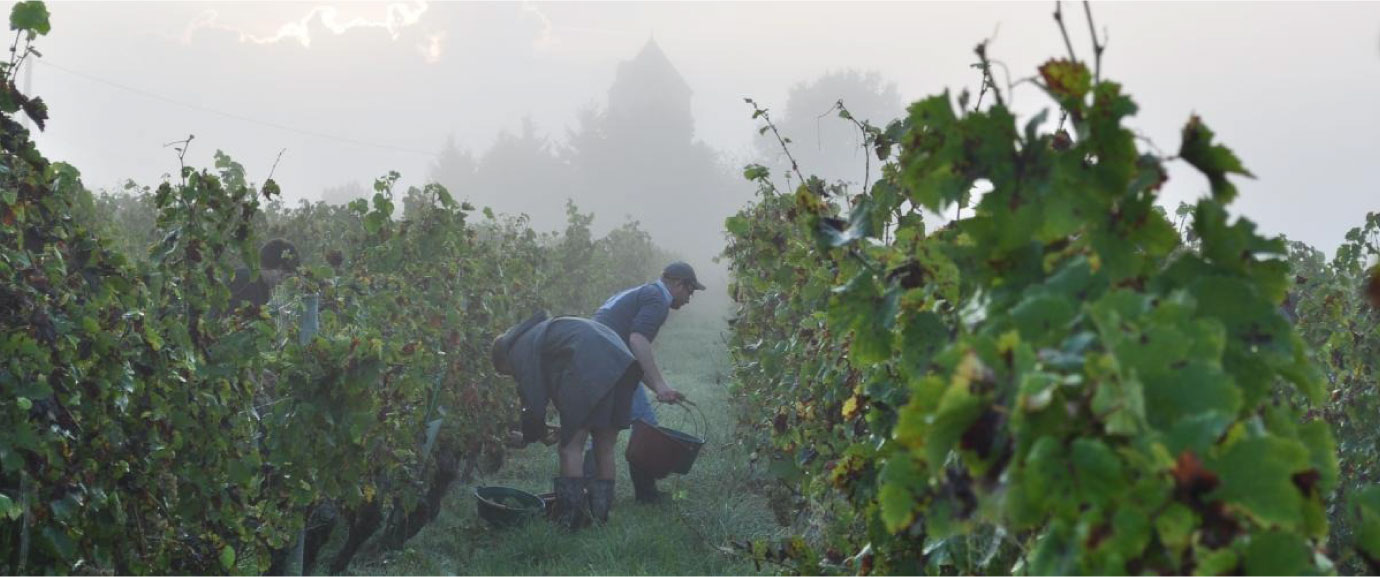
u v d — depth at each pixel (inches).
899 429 50.7
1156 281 54.2
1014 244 56.2
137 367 147.3
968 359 47.1
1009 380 46.9
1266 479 43.0
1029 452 45.1
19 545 126.2
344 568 209.3
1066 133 84.6
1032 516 45.1
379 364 178.5
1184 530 42.6
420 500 230.1
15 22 133.6
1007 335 47.4
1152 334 44.6
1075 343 47.4
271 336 169.9
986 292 57.2
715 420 382.9
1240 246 52.5
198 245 166.4
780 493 227.5
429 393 242.8
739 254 270.7
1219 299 52.0
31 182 136.7
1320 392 52.2
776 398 237.1
